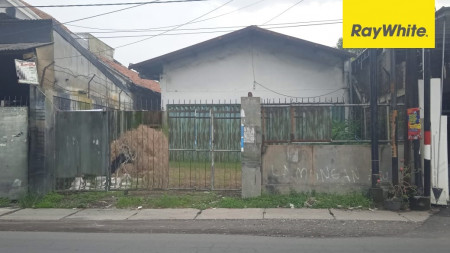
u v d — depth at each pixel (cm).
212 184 1034
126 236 699
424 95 889
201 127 1065
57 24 1672
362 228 745
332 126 989
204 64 1753
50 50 1611
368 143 970
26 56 1334
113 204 968
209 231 733
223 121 1072
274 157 988
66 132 1059
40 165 1009
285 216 841
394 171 920
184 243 646
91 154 1050
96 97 2053
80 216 870
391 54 959
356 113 1005
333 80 1697
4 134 1009
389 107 962
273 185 986
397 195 908
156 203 953
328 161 975
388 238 676
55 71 1642
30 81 1001
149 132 1052
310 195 970
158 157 1050
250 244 639
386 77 1350
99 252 594
